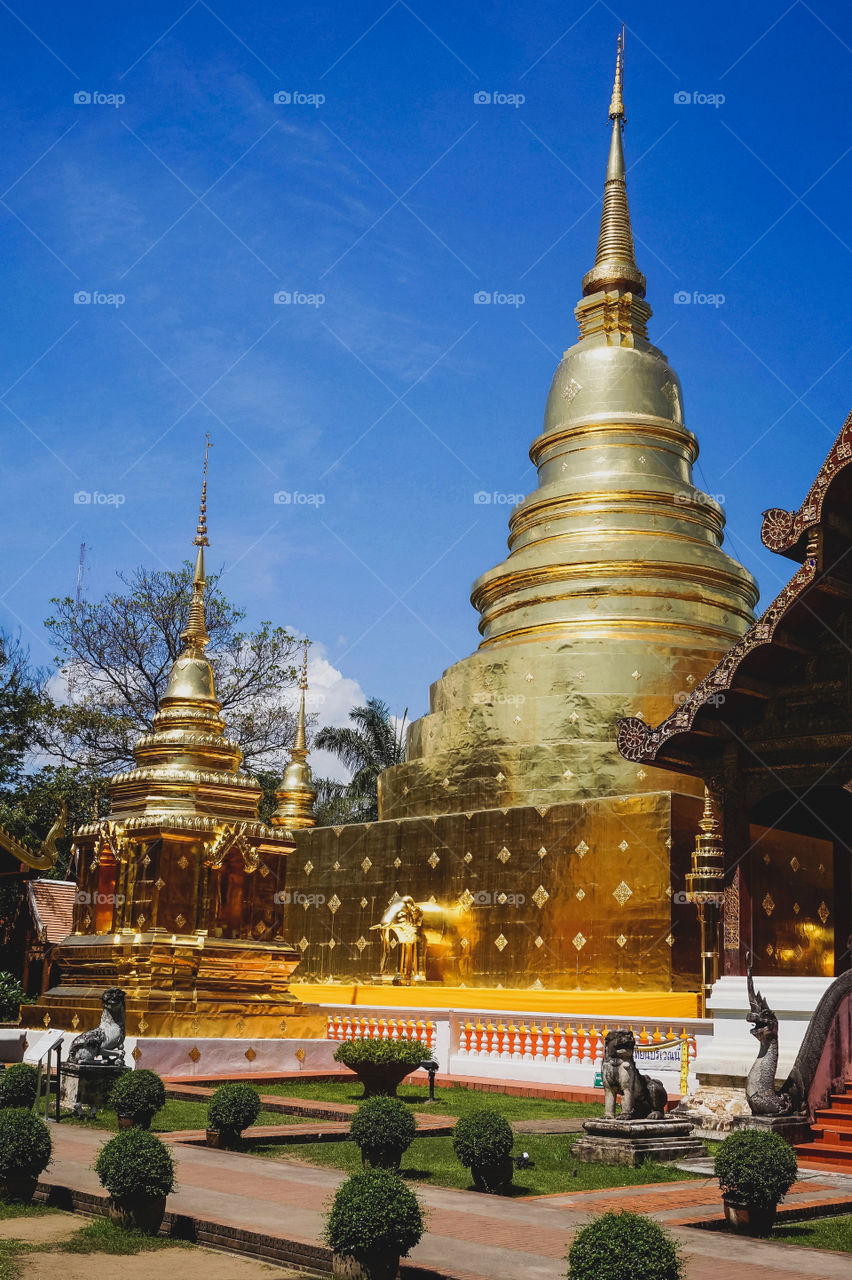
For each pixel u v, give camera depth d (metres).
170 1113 20.88
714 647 34.47
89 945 28.61
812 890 30.56
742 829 22.27
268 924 29.73
